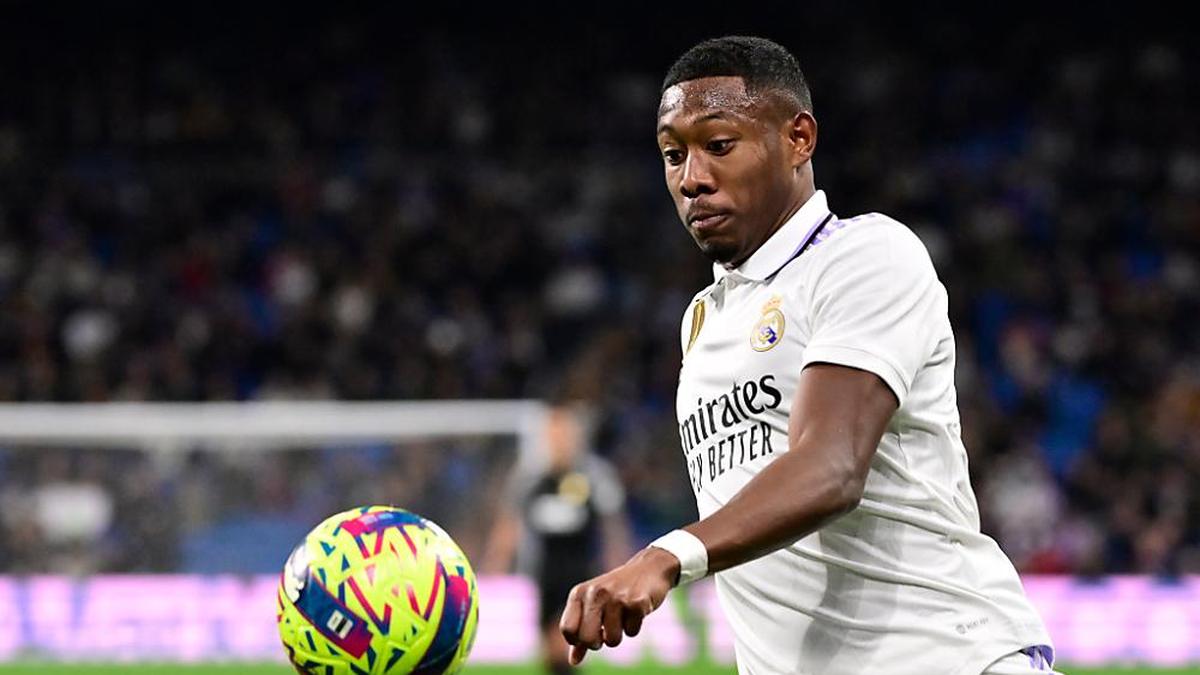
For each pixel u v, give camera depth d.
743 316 10.75
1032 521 54.88
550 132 79.31
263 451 49.81
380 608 9.66
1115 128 77.81
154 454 49.56
